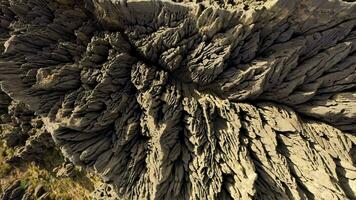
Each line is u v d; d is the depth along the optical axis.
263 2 16.02
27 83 18.22
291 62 16.73
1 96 20.53
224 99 18.19
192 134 17.14
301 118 18.59
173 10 16.09
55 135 16.98
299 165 16.67
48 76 17.53
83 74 17.73
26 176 21.67
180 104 17.70
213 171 16.72
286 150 17.11
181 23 16.52
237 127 16.97
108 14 17.39
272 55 16.64
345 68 17.36
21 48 18.03
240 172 16.14
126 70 18.42
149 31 17.59
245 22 15.71
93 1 17.06
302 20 16.02
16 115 20.38
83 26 18.28
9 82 17.78
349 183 16.64
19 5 17.83
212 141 17.00
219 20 15.79
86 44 18.48
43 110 18.09
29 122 20.72
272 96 18.00
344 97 17.64
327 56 16.91
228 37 16.16
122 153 17.80
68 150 17.38
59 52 18.11
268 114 17.62
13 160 21.52
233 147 16.80
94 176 20.42
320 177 16.14
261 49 17.19
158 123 17.12
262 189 17.06
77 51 18.25
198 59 17.36
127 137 17.45
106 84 17.55
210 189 16.55
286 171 16.42
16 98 17.83
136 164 17.73
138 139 18.20
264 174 16.91
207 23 16.14
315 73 17.34
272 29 16.38
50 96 18.16
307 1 15.08
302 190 16.59
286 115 17.53
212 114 17.61
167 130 16.88
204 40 16.95
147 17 16.94
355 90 18.09
